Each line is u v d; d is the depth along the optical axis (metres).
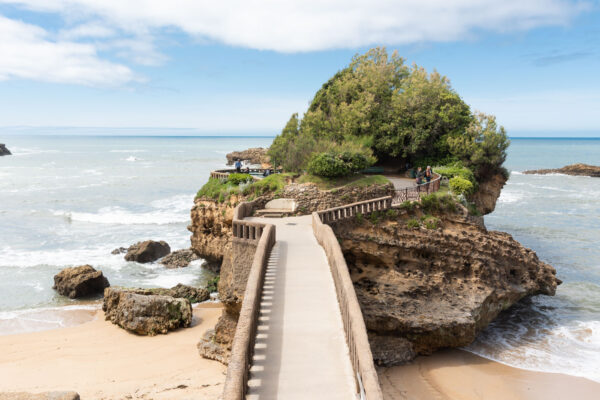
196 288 28.69
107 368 18.69
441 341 20.44
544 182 93.06
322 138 39.00
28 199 62.91
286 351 9.26
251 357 8.84
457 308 21.36
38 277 32.22
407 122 39.72
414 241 23.52
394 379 18.42
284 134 44.19
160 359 19.59
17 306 27.08
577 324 24.08
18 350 20.70
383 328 20.33
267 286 13.03
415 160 40.62
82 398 15.93
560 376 18.58
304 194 26.55
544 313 25.69
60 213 53.84
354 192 26.95
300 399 7.68
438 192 27.44
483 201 36.97
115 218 51.38
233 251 19.34
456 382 18.12
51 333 22.92
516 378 18.42
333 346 9.47
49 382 17.36
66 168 109.69
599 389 17.55
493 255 24.94
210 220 30.48
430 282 22.66
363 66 44.78
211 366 18.84
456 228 25.91
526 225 50.91
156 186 78.12
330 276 13.94
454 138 37.69
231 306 19.23
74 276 29.28
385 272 23.14
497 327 23.81
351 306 9.09
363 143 35.25
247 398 7.69
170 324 23.08
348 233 23.11
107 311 25.28
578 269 34.22
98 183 80.62
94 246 40.34
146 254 36.19
